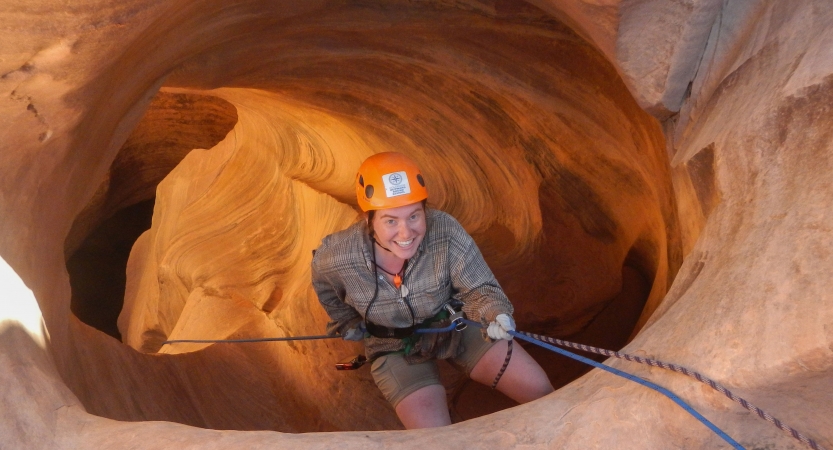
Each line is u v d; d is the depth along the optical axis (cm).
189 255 840
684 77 305
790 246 181
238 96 749
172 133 1113
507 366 281
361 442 203
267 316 639
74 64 257
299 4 439
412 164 256
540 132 545
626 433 191
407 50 528
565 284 591
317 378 501
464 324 282
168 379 452
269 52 503
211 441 203
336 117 675
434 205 702
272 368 545
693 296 212
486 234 659
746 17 283
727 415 180
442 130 621
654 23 295
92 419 220
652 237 512
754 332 174
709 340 186
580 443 195
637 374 203
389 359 288
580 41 466
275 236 769
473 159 625
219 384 498
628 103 455
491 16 476
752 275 187
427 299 271
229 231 820
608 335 567
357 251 264
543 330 584
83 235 1191
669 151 333
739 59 275
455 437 206
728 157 236
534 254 608
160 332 904
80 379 319
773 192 208
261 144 847
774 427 181
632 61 308
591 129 504
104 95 311
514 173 597
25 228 268
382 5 475
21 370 218
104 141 375
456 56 519
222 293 755
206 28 399
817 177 191
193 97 1046
